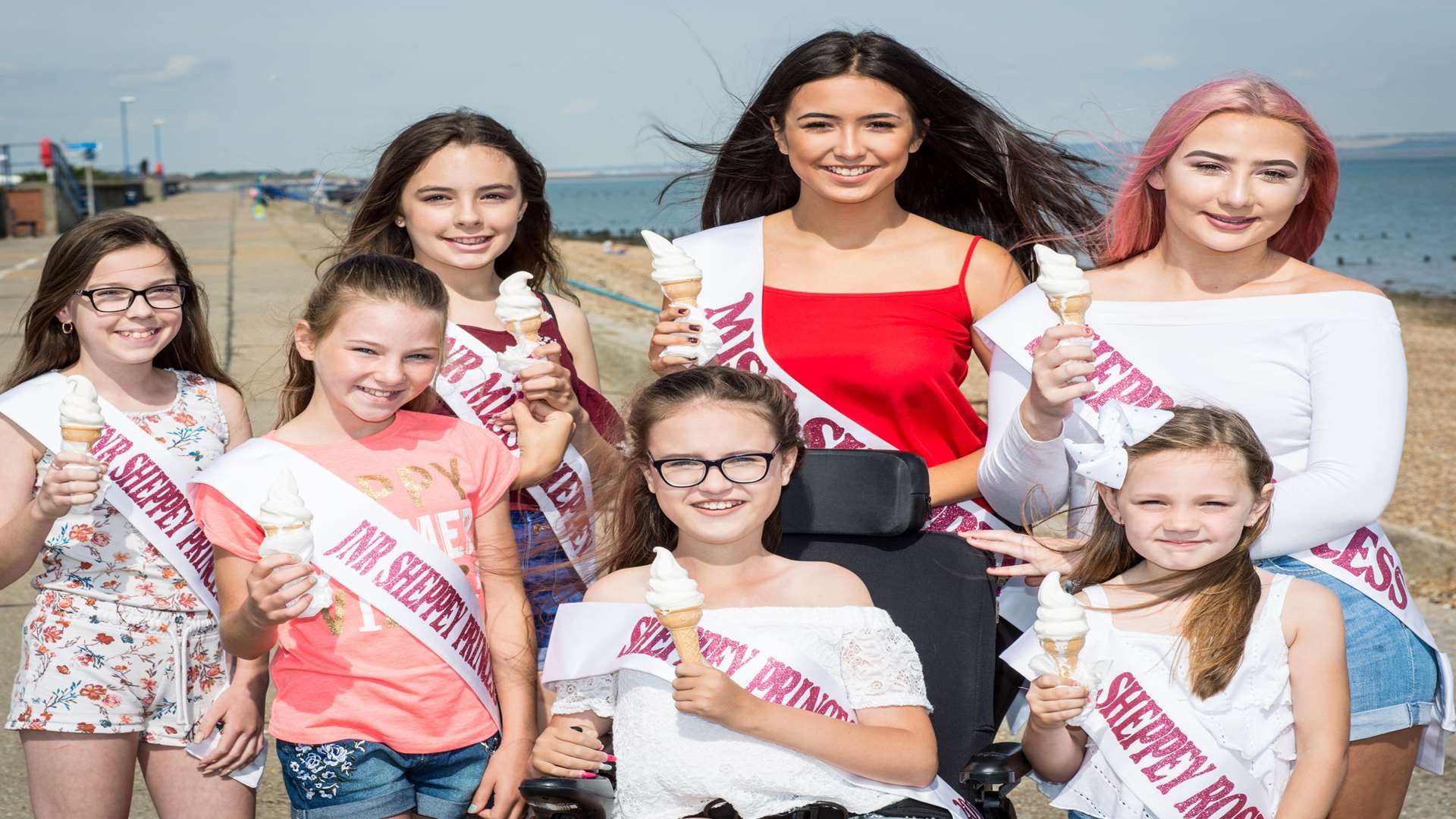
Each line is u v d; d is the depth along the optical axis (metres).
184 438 2.90
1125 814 2.55
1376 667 2.54
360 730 2.64
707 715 2.32
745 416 2.54
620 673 2.60
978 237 3.32
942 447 3.28
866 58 3.08
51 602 2.76
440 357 2.74
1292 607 2.46
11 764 3.93
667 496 2.56
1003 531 2.89
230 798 2.84
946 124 3.44
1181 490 2.44
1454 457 8.98
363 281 2.62
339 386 2.64
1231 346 2.66
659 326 3.08
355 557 2.67
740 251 3.36
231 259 21.69
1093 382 2.71
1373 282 30.83
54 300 2.79
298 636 2.66
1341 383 2.53
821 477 2.87
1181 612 2.51
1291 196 2.58
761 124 3.49
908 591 2.85
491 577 2.88
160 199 81.50
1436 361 14.88
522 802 2.74
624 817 2.52
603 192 191.50
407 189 3.18
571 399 3.15
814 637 2.55
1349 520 2.49
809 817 2.41
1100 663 2.50
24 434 2.76
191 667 2.84
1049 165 3.53
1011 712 3.07
